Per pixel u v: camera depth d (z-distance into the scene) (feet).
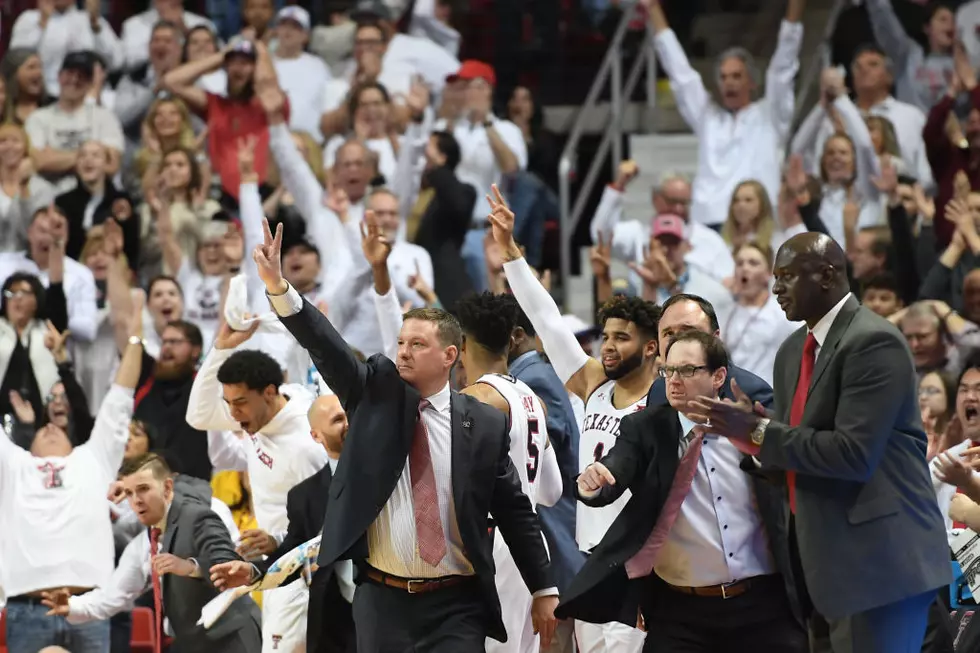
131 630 80.43
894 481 46.70
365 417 49.47
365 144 109.29
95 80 114.21
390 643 49.49
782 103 114.11
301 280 93.30
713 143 113.29
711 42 134.62
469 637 49.42
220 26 132.57
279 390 61.41
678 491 49.47
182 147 107.04
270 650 59.00
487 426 50.24
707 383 48.14
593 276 113.39
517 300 61.62
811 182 106.01
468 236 110.32
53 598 65.72
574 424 61.77
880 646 46.83
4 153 106.01
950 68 124.98
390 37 127.85
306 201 104.83
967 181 102.37
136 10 135.85
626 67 134.21
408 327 50.14
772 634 50.14
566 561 59.82
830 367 46.70
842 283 47.65
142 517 62.44
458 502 49.24
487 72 115.24
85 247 102.12
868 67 115.85
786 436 45.57
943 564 46.83
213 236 98.73
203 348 94.12
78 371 96.68
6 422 85.97
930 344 84.79
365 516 48.60
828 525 46.57
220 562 59.93
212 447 70.90
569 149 117.80
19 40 123.95
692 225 103.09
